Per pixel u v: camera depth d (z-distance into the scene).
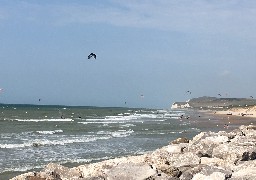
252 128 25.61
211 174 10.66
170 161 14.20
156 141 40.88
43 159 27.75
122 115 119.81
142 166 11.30
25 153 30.75
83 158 28.31
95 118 96.25
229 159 14.34
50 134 49.75
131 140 41.84
